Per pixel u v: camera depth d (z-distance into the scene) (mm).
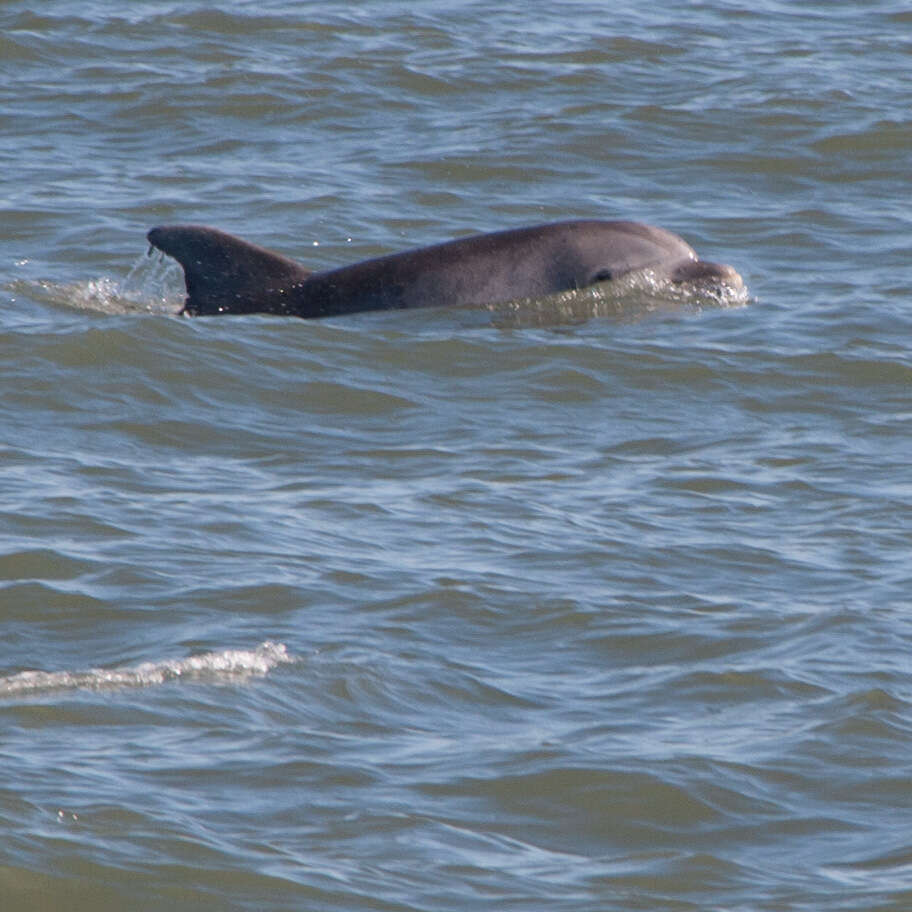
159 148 99812
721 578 51844
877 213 91750
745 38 120688
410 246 87062
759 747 41781
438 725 42906
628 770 40531
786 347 71688
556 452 62094
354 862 36500
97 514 54656
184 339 68875
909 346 72188
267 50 114875
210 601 49188
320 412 65312
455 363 69750
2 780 38500
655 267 79688
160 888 35406
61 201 90062
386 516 55812
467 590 50281
